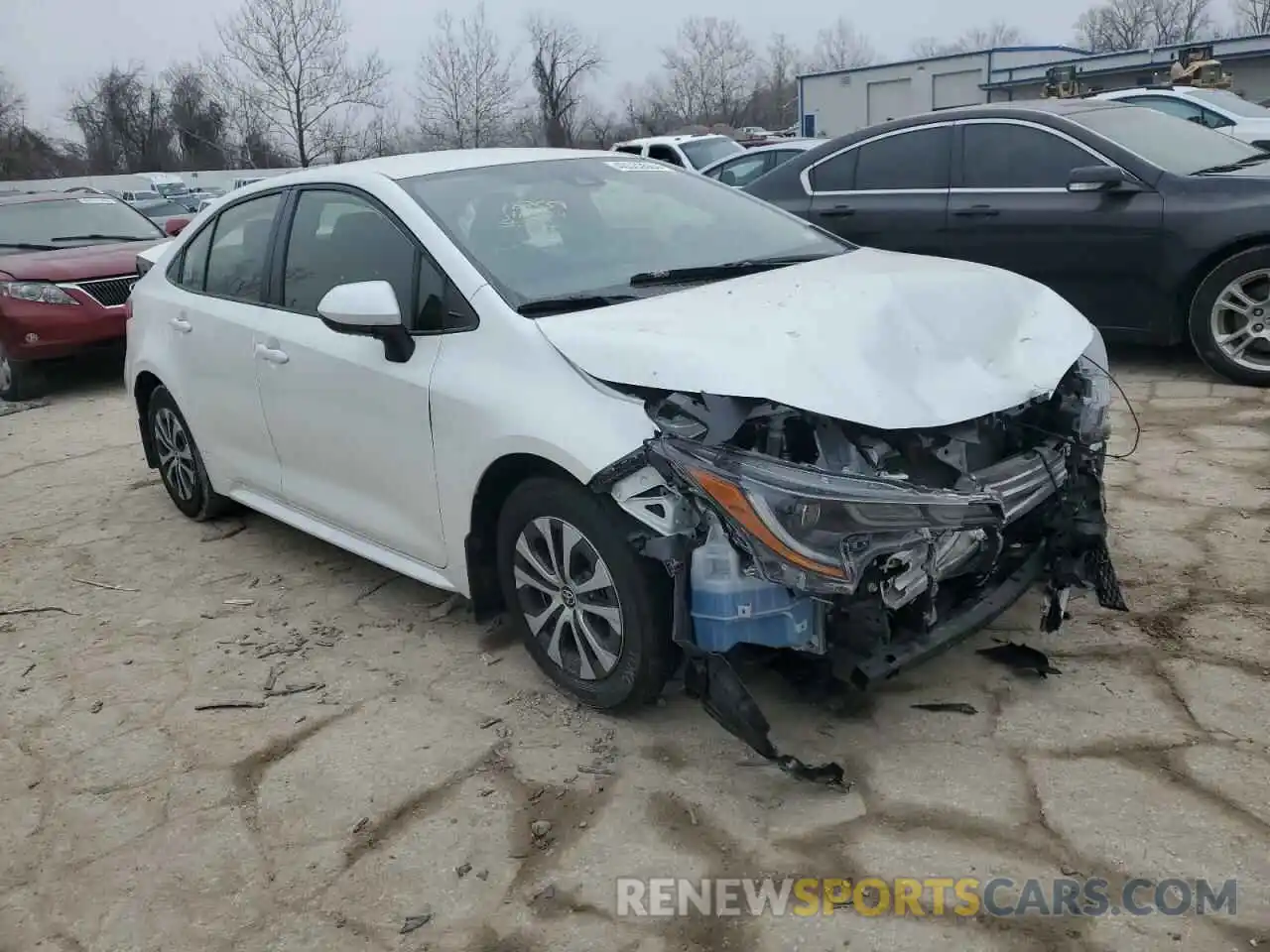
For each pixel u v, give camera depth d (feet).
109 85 165.07
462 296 11.77
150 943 8.95
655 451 9.64
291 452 14.69
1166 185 21.26
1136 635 12.11
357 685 12.62
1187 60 73.26
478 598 12.26
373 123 117.08
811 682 10.74
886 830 9.37
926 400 9.72
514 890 9.12
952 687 11.36
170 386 17.11
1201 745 10.12
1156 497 15.88
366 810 10.32
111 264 31.17
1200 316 21.25
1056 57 95.25
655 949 8.34
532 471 11.25
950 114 24.23
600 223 13.29
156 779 11.16
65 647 14.34
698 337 10.07
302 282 14.23
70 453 24.27
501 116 119.85
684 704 11.49
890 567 9.48
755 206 15.12
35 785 11.27
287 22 109.40
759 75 184.44
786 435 9.80
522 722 11.50
